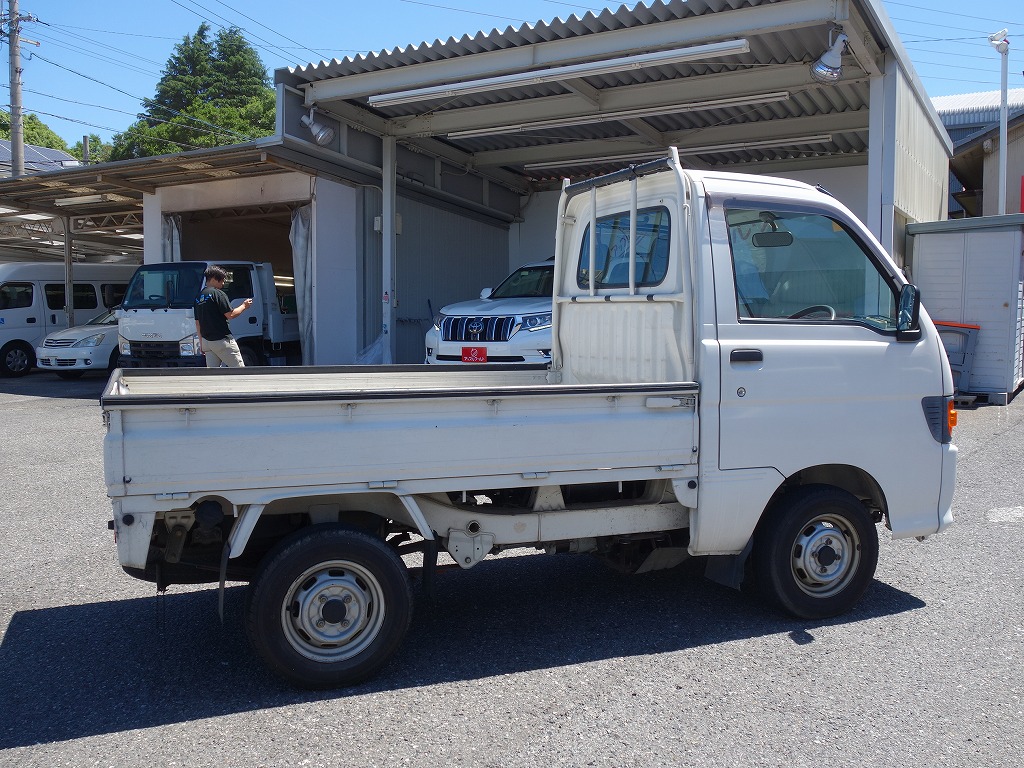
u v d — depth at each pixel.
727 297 4.50
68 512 7.20
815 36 11.05
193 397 3.69
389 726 3.67
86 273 21.03
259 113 48.91
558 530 4.50
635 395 4.30
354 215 15.89
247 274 14.57
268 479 3.80
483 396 4.05
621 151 16.56
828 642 4.54
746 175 4.73
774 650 4.45
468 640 4.63
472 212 18.67
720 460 4.46
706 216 4.49
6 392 15.85
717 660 4.33
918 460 4.90
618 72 12.53
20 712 3.83
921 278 13.25
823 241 4.79
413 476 4.00
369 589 4.08
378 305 16.42
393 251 15.66
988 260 12.83
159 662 4.36
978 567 5.78
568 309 5.82
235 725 3.69
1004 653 4.38
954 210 29.80
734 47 10.56
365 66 12.93
